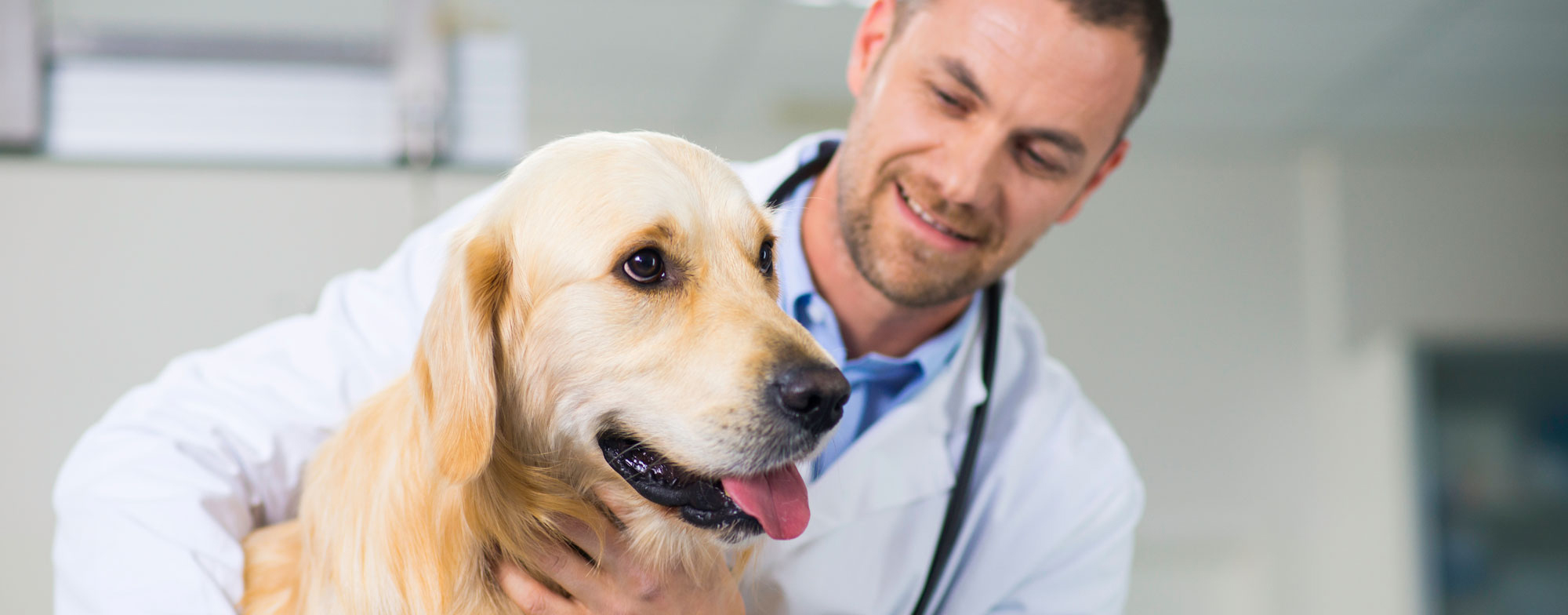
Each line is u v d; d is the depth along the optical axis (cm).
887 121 144
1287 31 427
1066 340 491
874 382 167
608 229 115
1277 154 510
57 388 364
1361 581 495
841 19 403
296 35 382
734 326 115
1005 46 136
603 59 407
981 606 172
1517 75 461
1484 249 519
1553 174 516
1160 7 143
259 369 155
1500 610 498
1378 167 511
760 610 153
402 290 162
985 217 146
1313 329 506
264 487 148
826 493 151
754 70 421
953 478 163
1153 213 502
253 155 380
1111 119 144
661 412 115
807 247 162
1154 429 493
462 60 395
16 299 364
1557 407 515
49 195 367
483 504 121
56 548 137
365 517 121
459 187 393
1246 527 496
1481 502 505
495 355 122
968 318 165
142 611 123
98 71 371
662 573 129
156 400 150
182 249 374
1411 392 506
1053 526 169
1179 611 501
